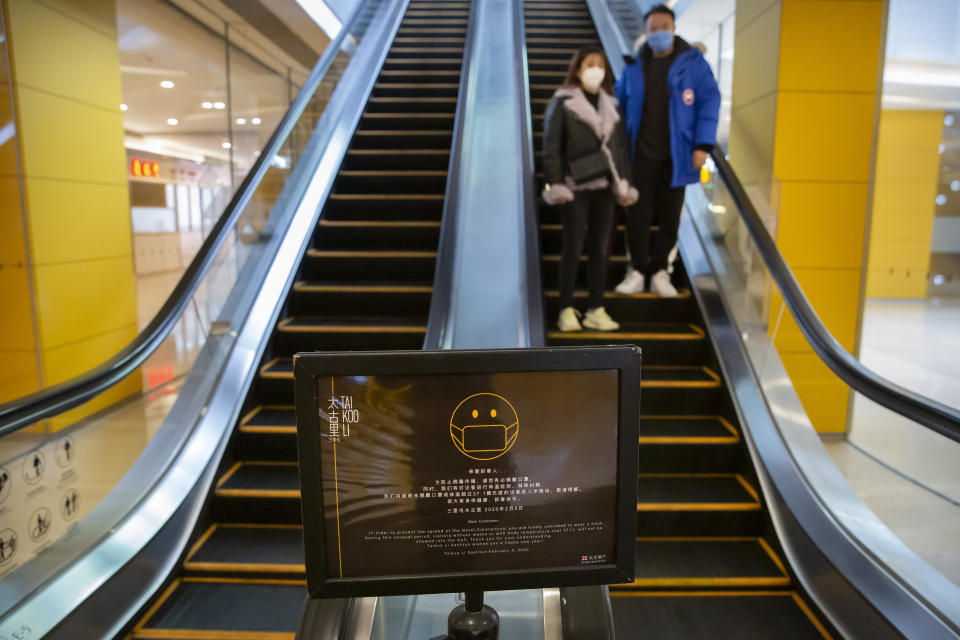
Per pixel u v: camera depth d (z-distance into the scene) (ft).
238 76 32.32
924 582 7.25
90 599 7.27
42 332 16.97
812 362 15.37
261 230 13.85
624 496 3.67
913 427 14.47
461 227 13.92
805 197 16.29
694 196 15.81
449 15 28.68
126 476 9.27
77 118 17.98
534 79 21.83
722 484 10.36
